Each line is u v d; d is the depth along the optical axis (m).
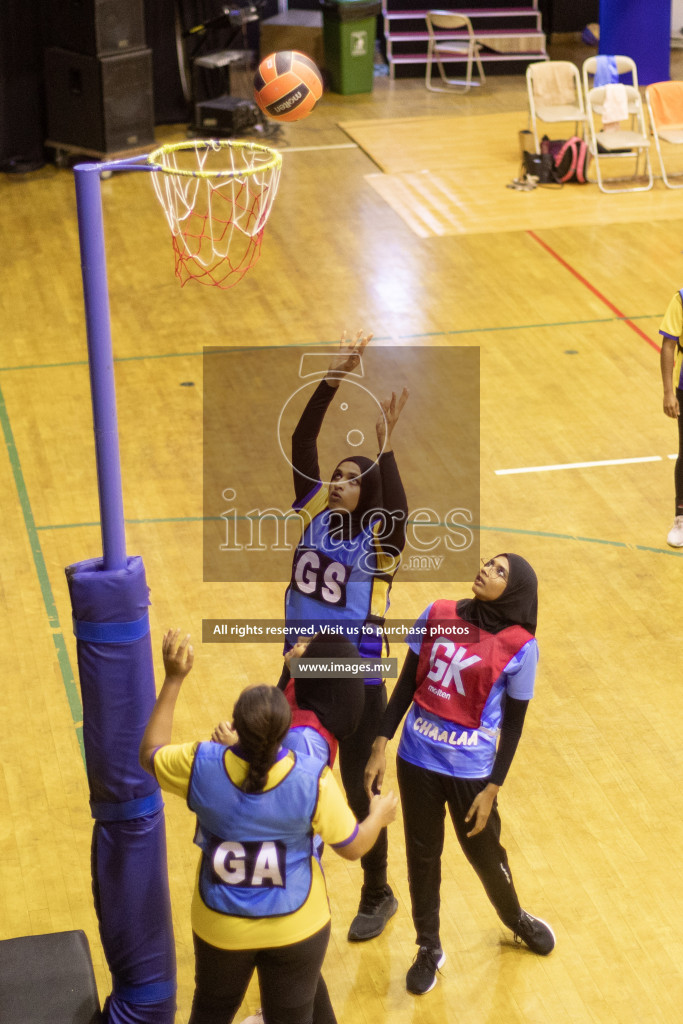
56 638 21.52
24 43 46.53
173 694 11.75
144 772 12.74
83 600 12.04
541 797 17.80
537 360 32.19
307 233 40.72
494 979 14.84
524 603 13.25
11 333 34.00
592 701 19.83
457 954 15.23
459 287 36.69
